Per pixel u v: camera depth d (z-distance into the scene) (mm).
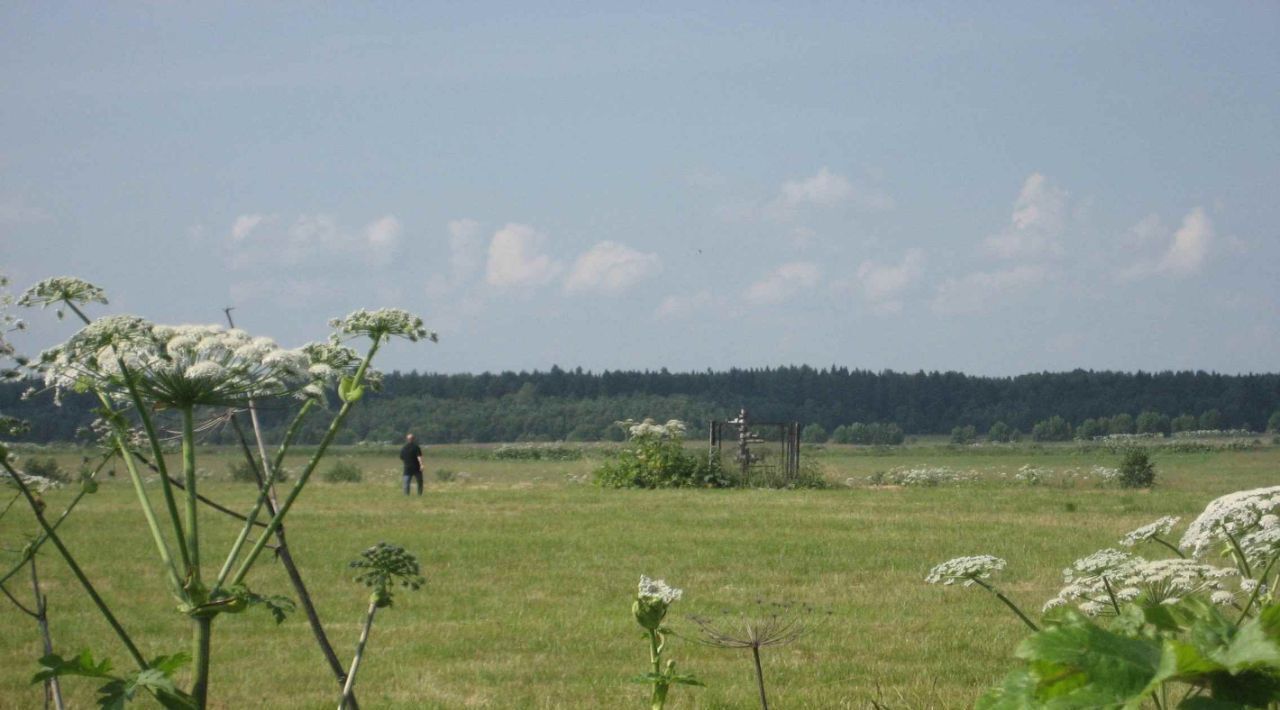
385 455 103562
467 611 17375
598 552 23969
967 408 171375
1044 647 2883
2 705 11352
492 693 12266
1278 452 95812
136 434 4484
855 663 13438
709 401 165750
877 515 31812
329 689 12531
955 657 13805
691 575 20781
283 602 4152
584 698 11969
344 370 4605
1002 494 41031
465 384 159750
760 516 31797
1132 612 3727
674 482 48500
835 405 170000
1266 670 2818
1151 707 5953
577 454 98688
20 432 4383
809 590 19016
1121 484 46656
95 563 21453
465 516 32312
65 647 14305
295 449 98250
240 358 4344
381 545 4730
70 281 4473
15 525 26328
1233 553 6285
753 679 12641
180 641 14867
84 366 4234
